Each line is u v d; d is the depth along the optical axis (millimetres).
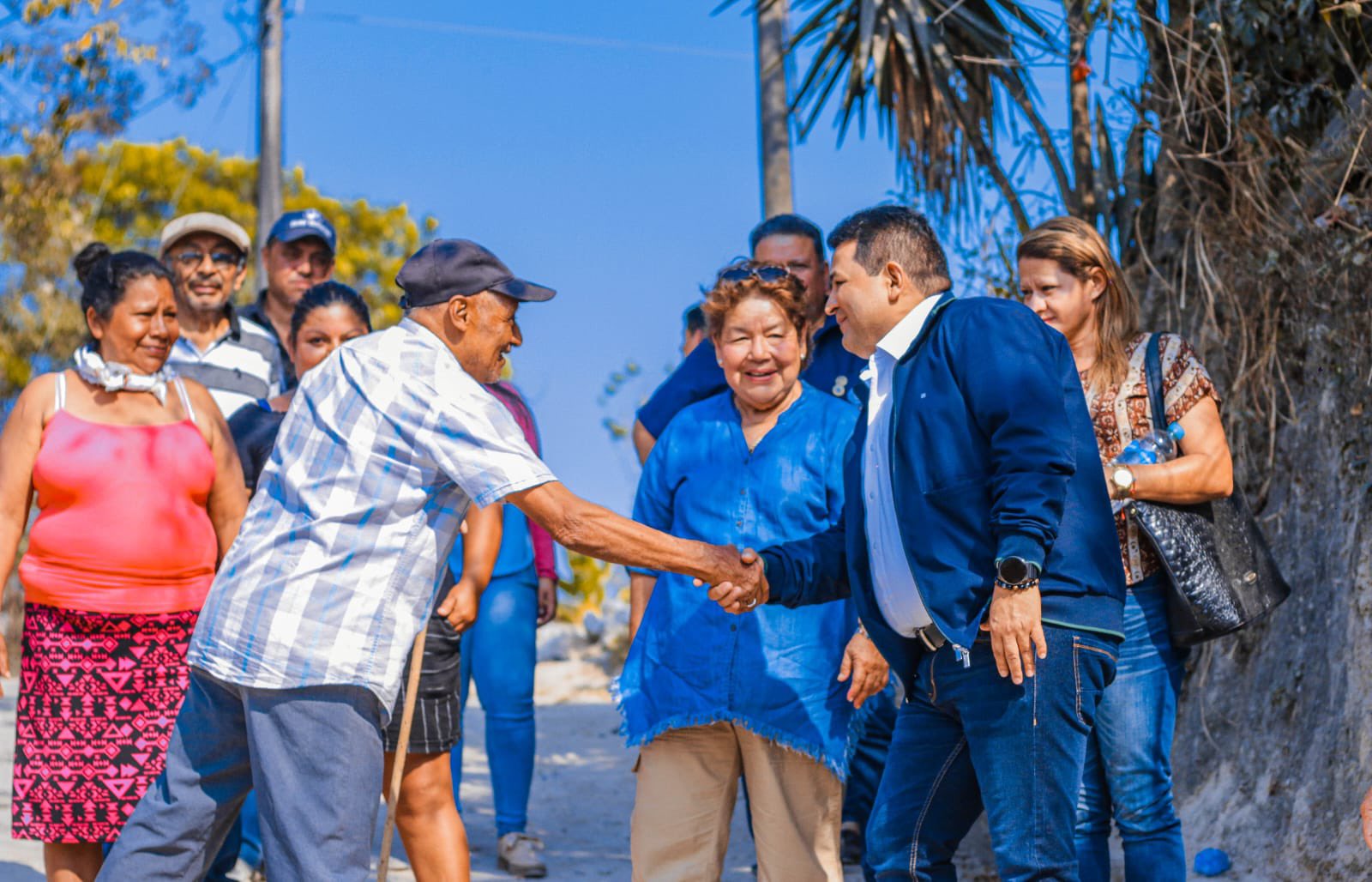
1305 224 4855
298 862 3047
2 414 16406
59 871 4059
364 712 3096
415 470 3080
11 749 7605
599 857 5559
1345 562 4480
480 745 8617
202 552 4125
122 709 3988
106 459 4004
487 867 5324
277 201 12445
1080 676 3023
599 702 11234
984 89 6859
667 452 3838
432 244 3287
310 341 4684
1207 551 3617
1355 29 5234
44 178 14453
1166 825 3562
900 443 3105
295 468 3117
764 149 9242
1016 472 2922
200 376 5301
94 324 4098
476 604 4168
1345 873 4012
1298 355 5035
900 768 3271
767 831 3605
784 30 9281
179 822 3223
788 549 3463
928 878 3209
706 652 3594
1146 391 3740
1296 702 4582
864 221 3254
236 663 3072
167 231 5348
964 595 2992
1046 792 3014
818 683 3578
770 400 3688
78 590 3969
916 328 3158
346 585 3059
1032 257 3805
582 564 15398
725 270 3738
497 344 3283
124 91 10461
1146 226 6070
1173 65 5441
